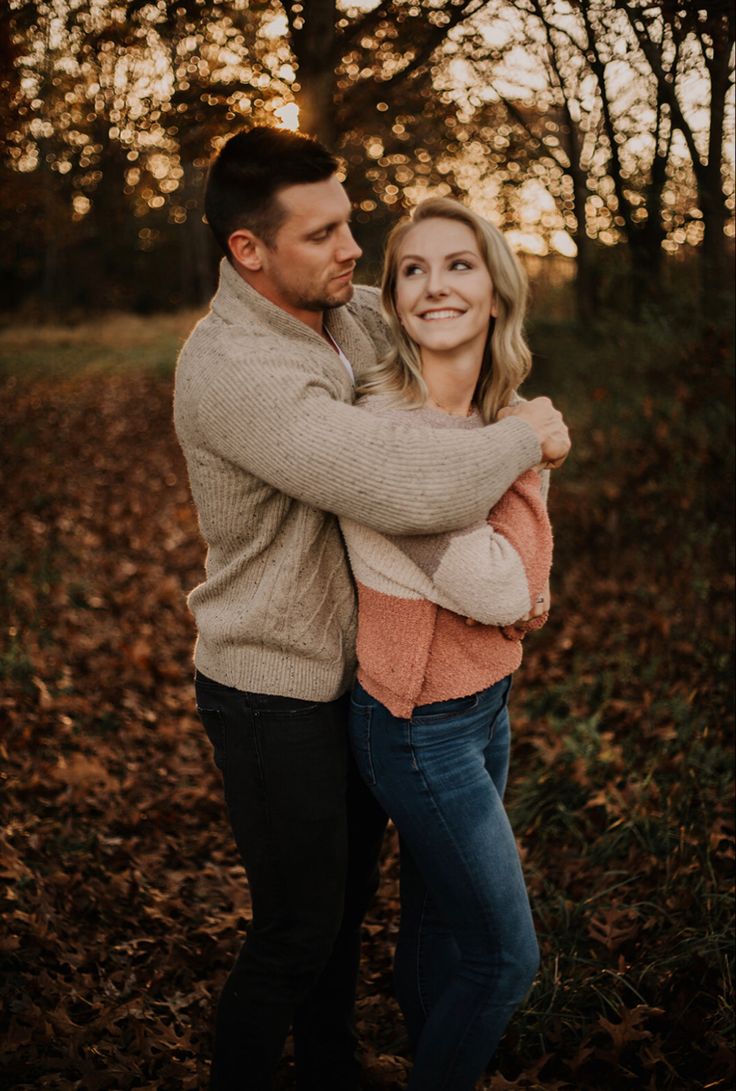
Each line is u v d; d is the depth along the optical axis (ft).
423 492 5.48
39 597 19.22
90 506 27.22
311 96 13.51
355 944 7.12
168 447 36.37
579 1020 7.96
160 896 10.23
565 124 23.41
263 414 5.61
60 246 78.43
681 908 8.87
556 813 11.11
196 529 25.53
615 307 24.06
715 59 13.93
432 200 6.29
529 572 5.92
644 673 13.89
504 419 6.04
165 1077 7.48
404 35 14.07
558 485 20.45
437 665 5.99
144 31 13.50
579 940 8.80
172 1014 8.43
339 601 6.26
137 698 15.25
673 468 17.06
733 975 8.08
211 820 12.06
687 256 20.04
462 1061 6.06
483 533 5.76
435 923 6.98
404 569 5.89
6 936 8.61
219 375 5.75
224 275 6.21
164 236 108.06
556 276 29.86
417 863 6.20
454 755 6.03
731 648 13.57
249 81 13.62
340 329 6.68
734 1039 7.59
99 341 71.20
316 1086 7.07
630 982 8.15
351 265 6.11
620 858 10.06
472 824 5.97
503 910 5.97
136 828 11.60
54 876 9.93
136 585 20.84
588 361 24.58
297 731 6.08
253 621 6.01
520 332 6.58
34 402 44.45
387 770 6.09
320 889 6.27
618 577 16.85
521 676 14.71
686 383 16.39
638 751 11.80
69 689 15.17
